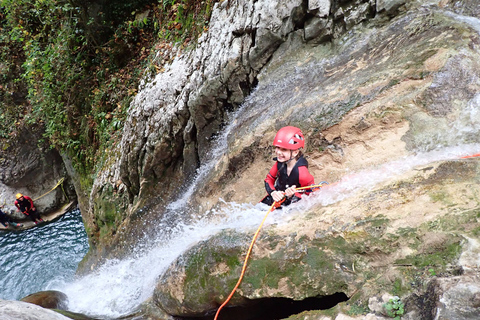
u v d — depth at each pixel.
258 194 4.71
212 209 5.21
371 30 4.53
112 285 6.61
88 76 9.90
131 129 7.12
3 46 12.30
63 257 11.32
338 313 2.66
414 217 2.78
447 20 3.95
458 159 3.07
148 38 9.06
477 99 3.39
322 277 2.99
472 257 2.40
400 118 3.65
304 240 3.14
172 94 6.30
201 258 3.71
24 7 10.40
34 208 12.75
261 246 3.32
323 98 4.29
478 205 2.65
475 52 3.62
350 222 2.99
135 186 7.43
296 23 4.97
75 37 9.45
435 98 3.54
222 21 5.68
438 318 2.16
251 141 4.83
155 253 6.13
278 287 3.19
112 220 8.34
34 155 13.05
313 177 3.81
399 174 3.30
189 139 6.19
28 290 10.20
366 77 4.06
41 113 11.11
